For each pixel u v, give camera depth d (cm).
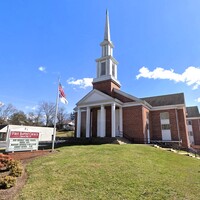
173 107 2683
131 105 2469
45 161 1046
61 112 7906
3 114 7206
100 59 2881
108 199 593
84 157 1117
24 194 620
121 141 2059
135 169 900
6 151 1248
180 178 837
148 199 599
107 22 3108
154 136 2698
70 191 646
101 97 2469
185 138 2569
